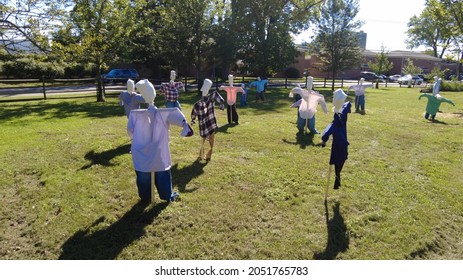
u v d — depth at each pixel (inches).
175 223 177.0
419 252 161.5
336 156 202.7
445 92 1137.4
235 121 437.7
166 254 153.7
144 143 187.6
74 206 192.4
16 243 159.8
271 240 165.3
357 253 158.1
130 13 734.5
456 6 719.7
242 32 1065.5
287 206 199.2
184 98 749.9
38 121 441.7
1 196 206.2
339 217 188.1
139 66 1501.0
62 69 1261.1
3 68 1162.6
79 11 685.9
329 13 1159.0
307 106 380.2
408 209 200.1
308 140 354.0
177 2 876.0
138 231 169.6
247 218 184.1
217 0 912.3
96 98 761.6
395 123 474.0
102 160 270.2
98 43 681.6
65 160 269.3
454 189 232.7
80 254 152.2
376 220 187.2
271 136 366.3
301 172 254.2
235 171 251.1
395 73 2527.1
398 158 302.0
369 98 863.7
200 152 279.4
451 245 169.9
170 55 927.0
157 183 194.7
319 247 160.9
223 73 1192.2
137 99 314.3
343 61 1175.6
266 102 692.7
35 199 201.2
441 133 412.5
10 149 296.8
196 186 223.6
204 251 156.6
